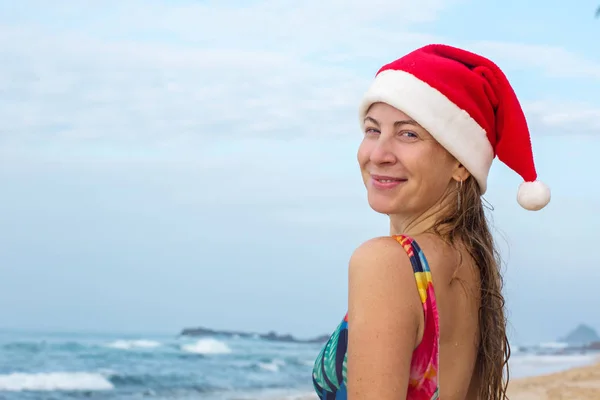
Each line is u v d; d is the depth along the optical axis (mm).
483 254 2148
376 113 2145
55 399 21844
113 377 25266
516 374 25797
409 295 1881
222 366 29859
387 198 2123
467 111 2117
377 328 1833
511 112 2258
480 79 2172
